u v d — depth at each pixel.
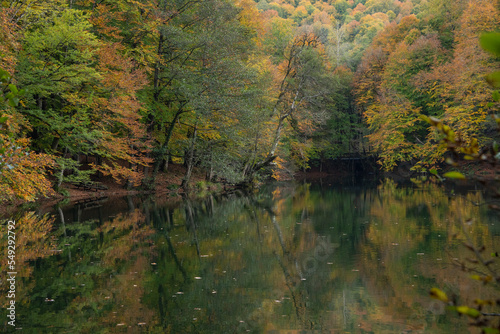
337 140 52.06
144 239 13.09
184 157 29.47
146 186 26.94
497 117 1.74
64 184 25.16
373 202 21.66
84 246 11.97
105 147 21.86
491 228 13.18
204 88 23.45
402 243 11.78
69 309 7.21
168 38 23.58
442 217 15.66
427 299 7.64
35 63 17.45
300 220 16.80
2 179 12.59
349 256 10.70
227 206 21.14
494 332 1.58
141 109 22.52
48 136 21.84
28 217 16.56
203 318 6.95
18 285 8.50
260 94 27.23
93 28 22.05
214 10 24.09
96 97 19.81
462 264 2.04
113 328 6.48
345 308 7.36
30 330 6.34
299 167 50.41
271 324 6.77
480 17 27.97
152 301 7.75
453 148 1.81
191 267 10.05
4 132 12.00
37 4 17.08
